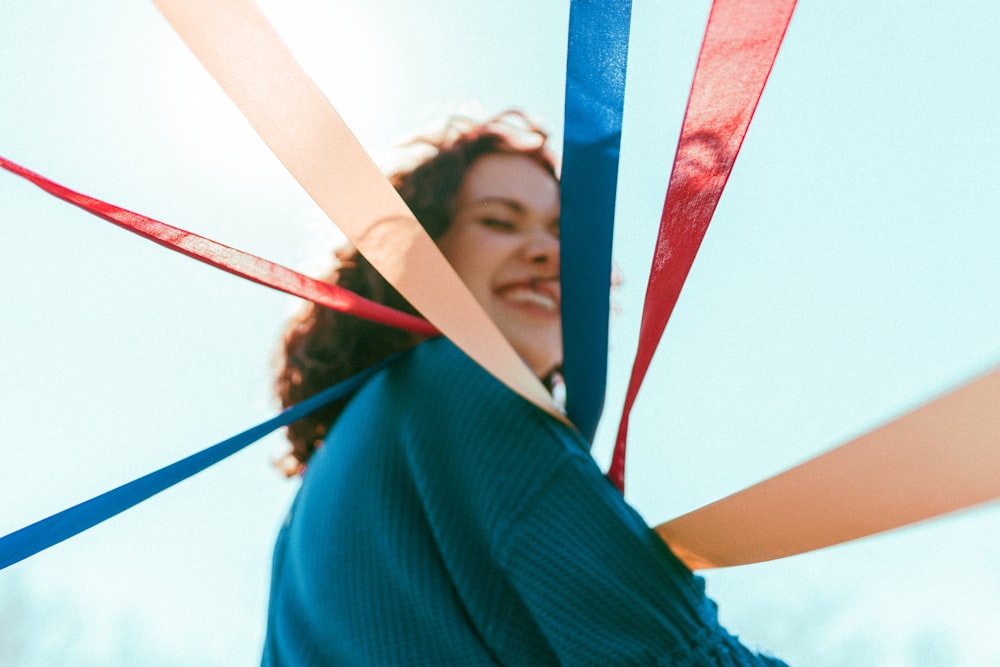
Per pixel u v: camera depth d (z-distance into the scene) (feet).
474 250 3.26
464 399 2.69
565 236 2.64
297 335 3.69
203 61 2.18
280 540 3.55
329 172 2.27
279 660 3.06
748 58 2.26
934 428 1.93
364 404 2.99
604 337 2.65
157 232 2.67
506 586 2.53
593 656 2.44
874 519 2.08
